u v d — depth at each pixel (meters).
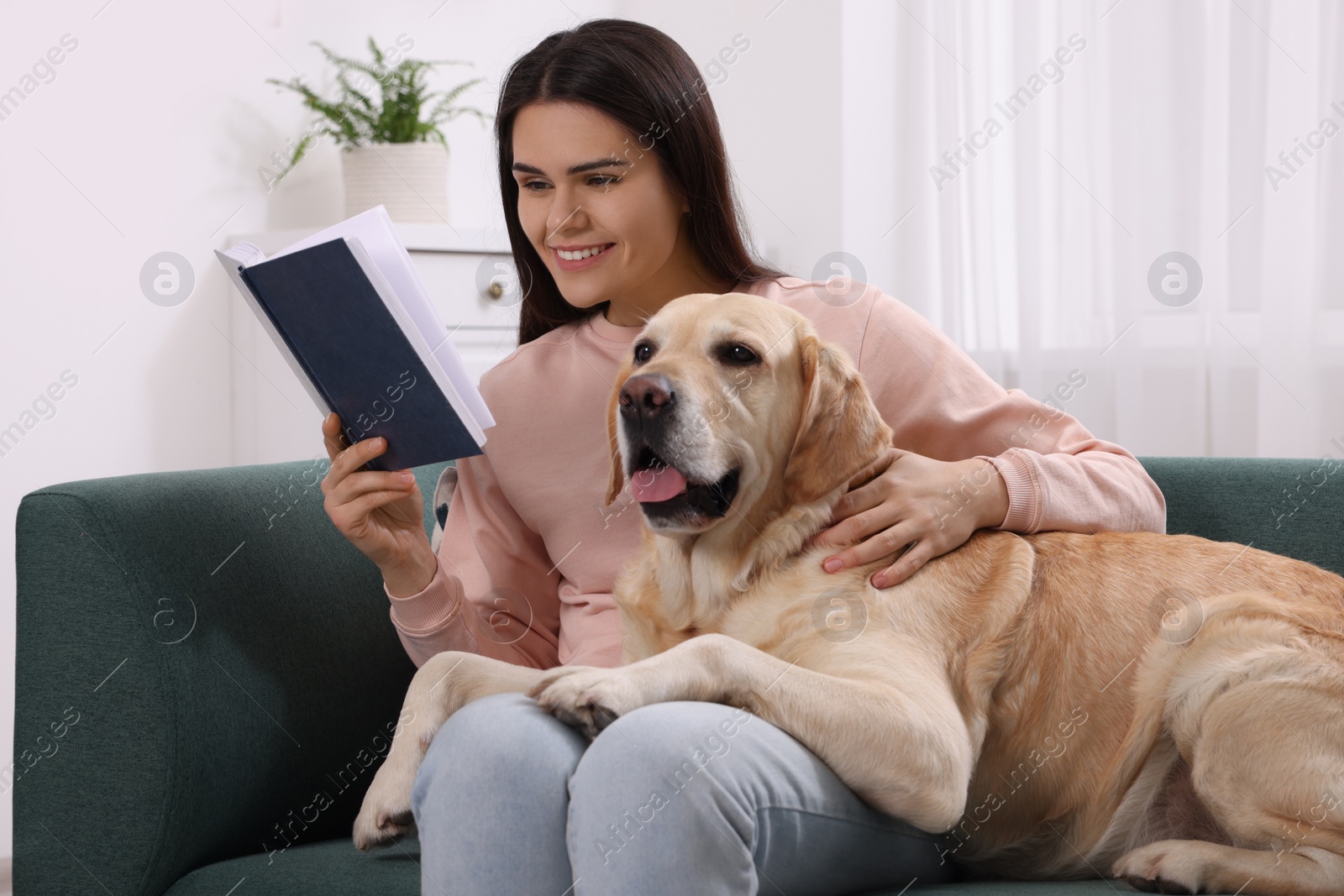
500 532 1.60
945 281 3.23
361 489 1.26
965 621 1.24
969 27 3.13
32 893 1.32
